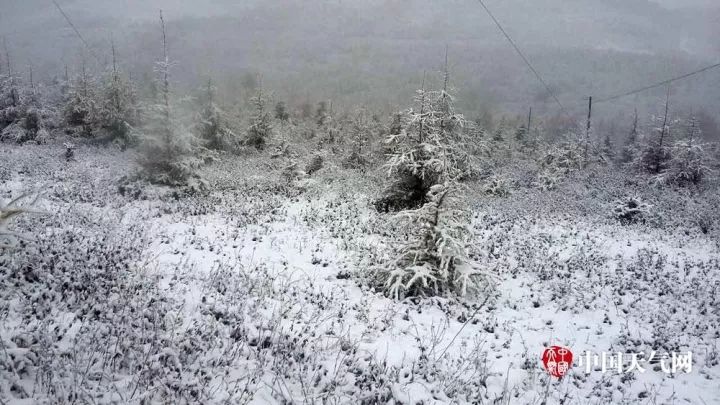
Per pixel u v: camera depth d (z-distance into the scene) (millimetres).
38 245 7621
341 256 10797
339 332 7023
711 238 14742
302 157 23844
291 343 6191
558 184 22750
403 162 13984
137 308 6242
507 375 6359
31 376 4520
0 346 4582
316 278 9336
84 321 5703
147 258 8641
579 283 10031
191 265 8664
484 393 5938
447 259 8602
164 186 15438
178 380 4883
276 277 9078
